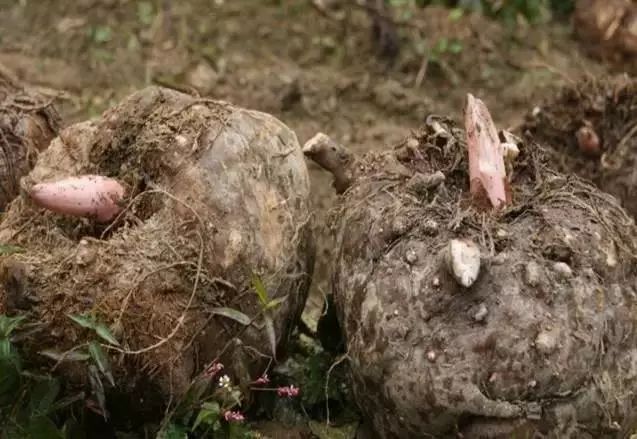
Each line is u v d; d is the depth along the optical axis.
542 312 1.60
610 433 1.65
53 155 1.94
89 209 1.80
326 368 1.98
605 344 1.63
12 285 1.71
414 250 1.69
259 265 1.80
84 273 1.72
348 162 2.03
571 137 2.59
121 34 3.84
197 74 3.65
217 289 1.75
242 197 1.78
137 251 1.73
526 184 1.84
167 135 1.80
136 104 1.88
